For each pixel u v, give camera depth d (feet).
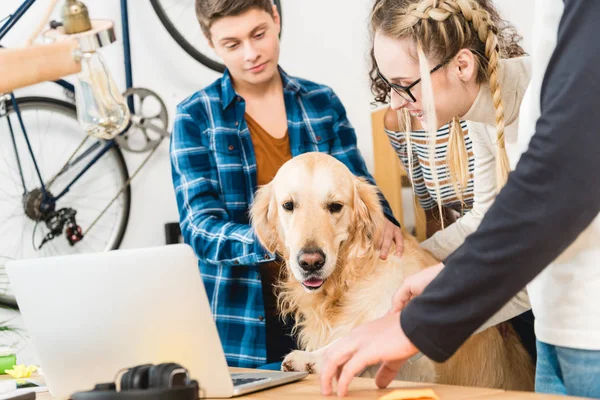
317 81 10.51
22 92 8.86
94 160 9.02
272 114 7.23
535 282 3.16
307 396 3.15
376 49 4.41
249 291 6.56
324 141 7.28
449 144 4.86
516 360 5.89
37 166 8.77
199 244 6.40
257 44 6.77
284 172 5.70
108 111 3.05
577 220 2.31
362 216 5.61
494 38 4.20
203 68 9.93
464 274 2.48
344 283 5.50
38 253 8.82
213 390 3.27
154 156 9.52
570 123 2.27
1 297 8.46
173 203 9.66
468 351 5.46
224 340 6.58
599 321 2.88
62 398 3.67
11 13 8.75
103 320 3.31
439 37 4.09
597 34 2.30
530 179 2.34
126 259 3.19
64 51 2.82
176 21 9.76
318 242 5.32
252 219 5.98
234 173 6.86
